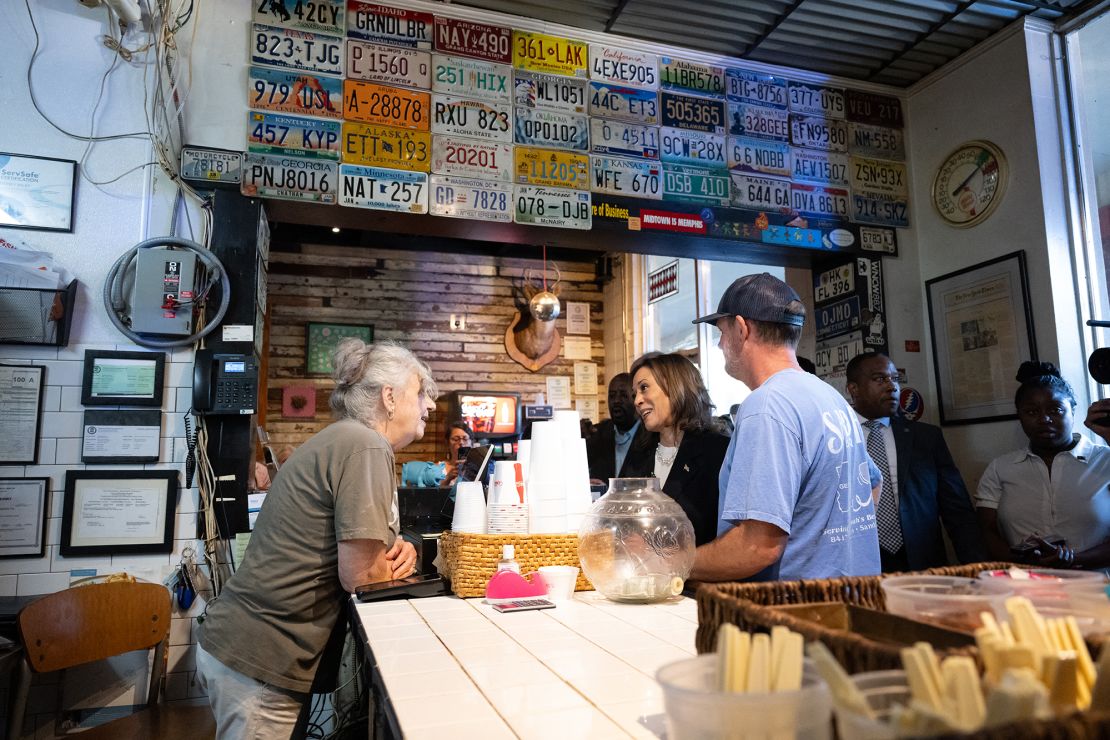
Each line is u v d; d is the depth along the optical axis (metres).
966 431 3.87
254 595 1.81
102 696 2.86
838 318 4.21
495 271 7.74
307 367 7.03
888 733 0.48
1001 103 3.77
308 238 7.19
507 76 3.65
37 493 2.88
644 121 3.84
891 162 4.25
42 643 2.29
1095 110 3.67
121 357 2.99
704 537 2.41
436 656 1.18
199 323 3.10
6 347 2.90
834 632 0.67
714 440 2.50
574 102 3.74
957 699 0.51
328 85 3.37
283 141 3.28
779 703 0.56
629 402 3.65
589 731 0.84
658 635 1.32
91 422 2.95
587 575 1.65
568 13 3.67
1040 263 3.53
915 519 3.18
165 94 3.17
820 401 1.63
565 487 1.88
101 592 2.47
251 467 3.28
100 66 3.14
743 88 4.04
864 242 4.12
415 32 3.53
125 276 3.06
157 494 2.98
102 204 3.08
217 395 3.00
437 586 1.79
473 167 3.54
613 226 3.70
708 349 6.09
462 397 6.94
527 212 3.59
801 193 4.05
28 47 3.07
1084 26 3.62
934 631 0.76
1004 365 3.66
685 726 0.59
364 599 1.71
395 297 7.39
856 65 4.12
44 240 3.00
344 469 1.84
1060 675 0.54
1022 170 3.64
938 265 4.09
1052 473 3.01
